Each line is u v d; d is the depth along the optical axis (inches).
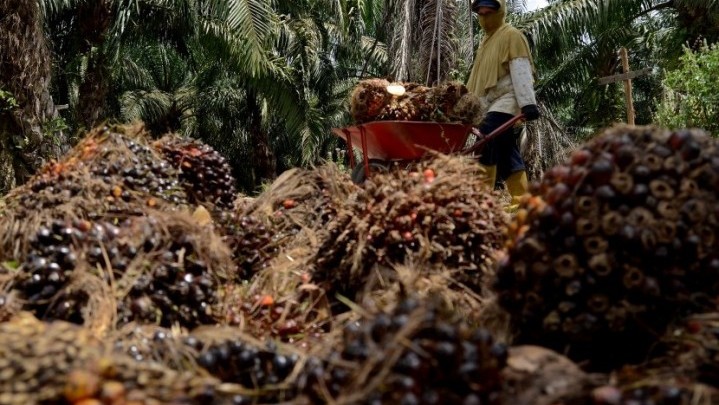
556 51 508.4
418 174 97.6
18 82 238.8
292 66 535.5
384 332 50.0
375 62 723.4
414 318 48.8
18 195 108.4
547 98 538.9
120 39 431.2
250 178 721.0
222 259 89.4
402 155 148.8
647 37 540.1
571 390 49.4
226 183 130.6
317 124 556.1
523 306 65.1
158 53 668.7
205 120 687.7
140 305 73.2
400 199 90.3
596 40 522.0
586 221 60.8
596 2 462.6
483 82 177.5
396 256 89.5
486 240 90.2
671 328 61.8
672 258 60.4
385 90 152.5
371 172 149.5
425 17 352.8
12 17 237.6
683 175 61.6
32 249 77.8
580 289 60.8
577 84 542.9
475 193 94.4
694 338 58.8
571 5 466.3
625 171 62.0
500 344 51.5
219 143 704.4
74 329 56.6
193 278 80.2
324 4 591.2
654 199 60.9
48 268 73.2
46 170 108.9
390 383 46.9
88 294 72.3
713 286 61.6
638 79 663.8
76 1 405.4
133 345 62.6
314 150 563.8
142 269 76.9
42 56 247.1
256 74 458.0
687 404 47.6
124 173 104.8
